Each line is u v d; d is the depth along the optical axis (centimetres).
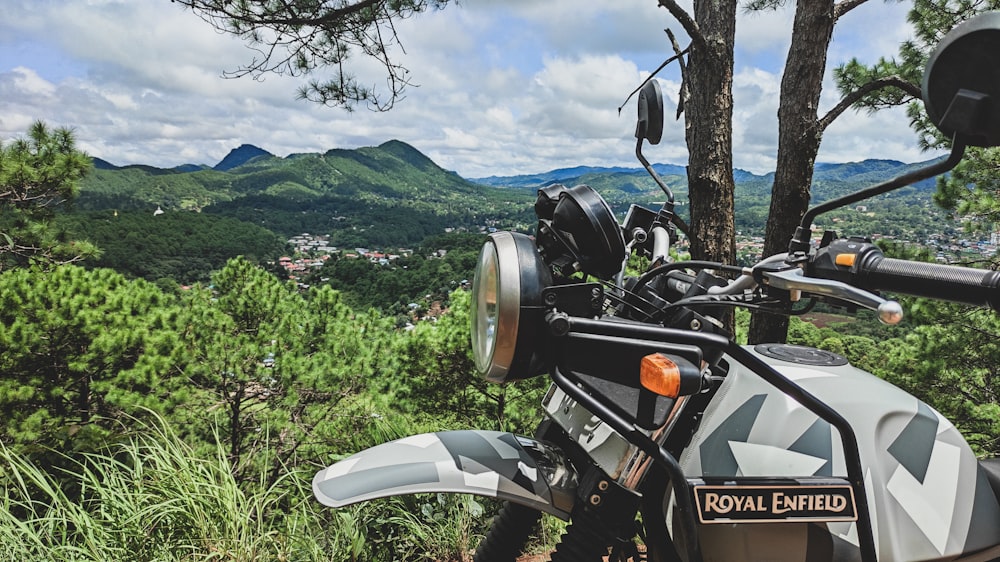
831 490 134
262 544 234
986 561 145
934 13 490
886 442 143
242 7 400
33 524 228
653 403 122
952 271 105
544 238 144
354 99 454
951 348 593
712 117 331
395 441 163
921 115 555
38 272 639
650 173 175
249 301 711
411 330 661
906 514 139
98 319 613
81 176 760
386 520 269
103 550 218
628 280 165
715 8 330
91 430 549
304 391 684
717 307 144
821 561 138
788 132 336
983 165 538
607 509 136
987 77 85
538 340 129
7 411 542
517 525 160
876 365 636
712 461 145
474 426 632
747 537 140
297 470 285
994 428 585
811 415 144
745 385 150
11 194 718
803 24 328
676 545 149
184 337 661
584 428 146
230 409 649
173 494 235
